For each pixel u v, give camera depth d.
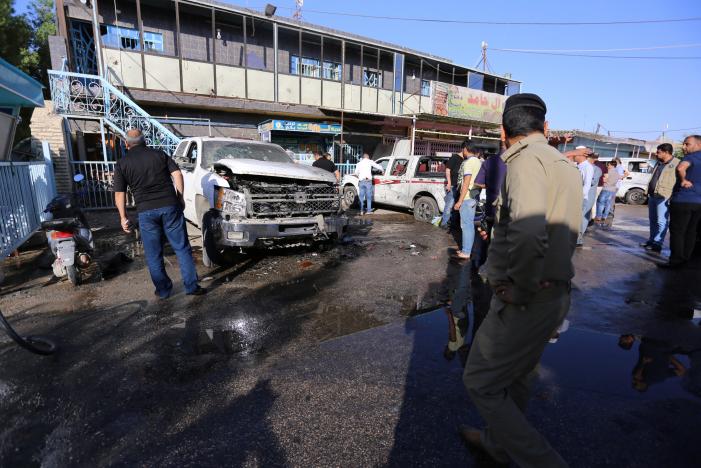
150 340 3.42
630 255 6.96
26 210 6.12
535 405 2.62
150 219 4.12
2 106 6.49
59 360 3.08
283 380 2.84
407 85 19.53
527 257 1.56
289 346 3.35
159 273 4.30
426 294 4.69
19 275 5.22
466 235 6.20
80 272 5.15
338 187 6.17
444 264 6.01
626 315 4.21
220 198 5.39
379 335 3.59
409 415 2.48
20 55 16.28
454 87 17.89
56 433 2.29
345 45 17.12
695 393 2.78
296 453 2.16
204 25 14.55
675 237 6.00
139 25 12.50
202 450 2.17
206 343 3.38
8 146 6.05
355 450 2.18
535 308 1.71
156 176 4.08
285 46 16.28
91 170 10.66
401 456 2.15
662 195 7.12
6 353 3.19
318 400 2.62
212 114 14.38
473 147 6.06
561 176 1.70
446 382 2.85
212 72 13.73
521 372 1.84
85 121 11.90
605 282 5.36
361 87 17.28
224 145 6.96
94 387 2.73
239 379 2.84
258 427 2.35
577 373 3.03
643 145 29.55
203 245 5.53
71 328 3.64
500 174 4.81
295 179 5.78
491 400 1.83
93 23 11.71
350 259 6.23
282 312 4.09
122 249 6.60
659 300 4.67
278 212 5.52
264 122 14.54
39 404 2.55
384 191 10.59
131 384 2.77
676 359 3.26
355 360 3.14
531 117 1.79
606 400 2.68
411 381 2.86
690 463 2.13
